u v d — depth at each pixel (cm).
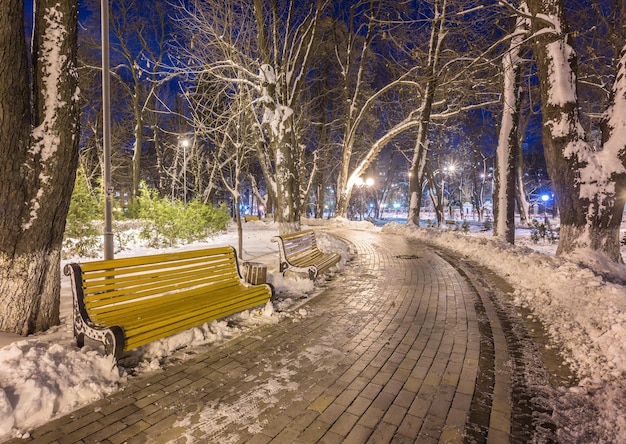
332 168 3959
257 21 1141
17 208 419
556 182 907
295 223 1169
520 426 289
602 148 884
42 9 431
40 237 435
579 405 319
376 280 818
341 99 3188
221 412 307
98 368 348
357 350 435
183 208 1448
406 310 593
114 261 405
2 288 424
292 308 595
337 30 2575
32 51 441
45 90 429
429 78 1262
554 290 621
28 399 292
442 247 1432
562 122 883
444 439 274
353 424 292
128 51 2638
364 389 346
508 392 341
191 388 345
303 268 720
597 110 1709
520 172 3406
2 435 269
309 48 1223
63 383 318
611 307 476
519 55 1440
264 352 427
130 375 366
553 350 436
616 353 385
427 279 830
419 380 363
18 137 411
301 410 311
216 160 2173
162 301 451
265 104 1149
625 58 888
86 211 1040
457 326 519
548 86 898
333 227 2597
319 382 358
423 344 454
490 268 965
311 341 460
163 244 1291
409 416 303
